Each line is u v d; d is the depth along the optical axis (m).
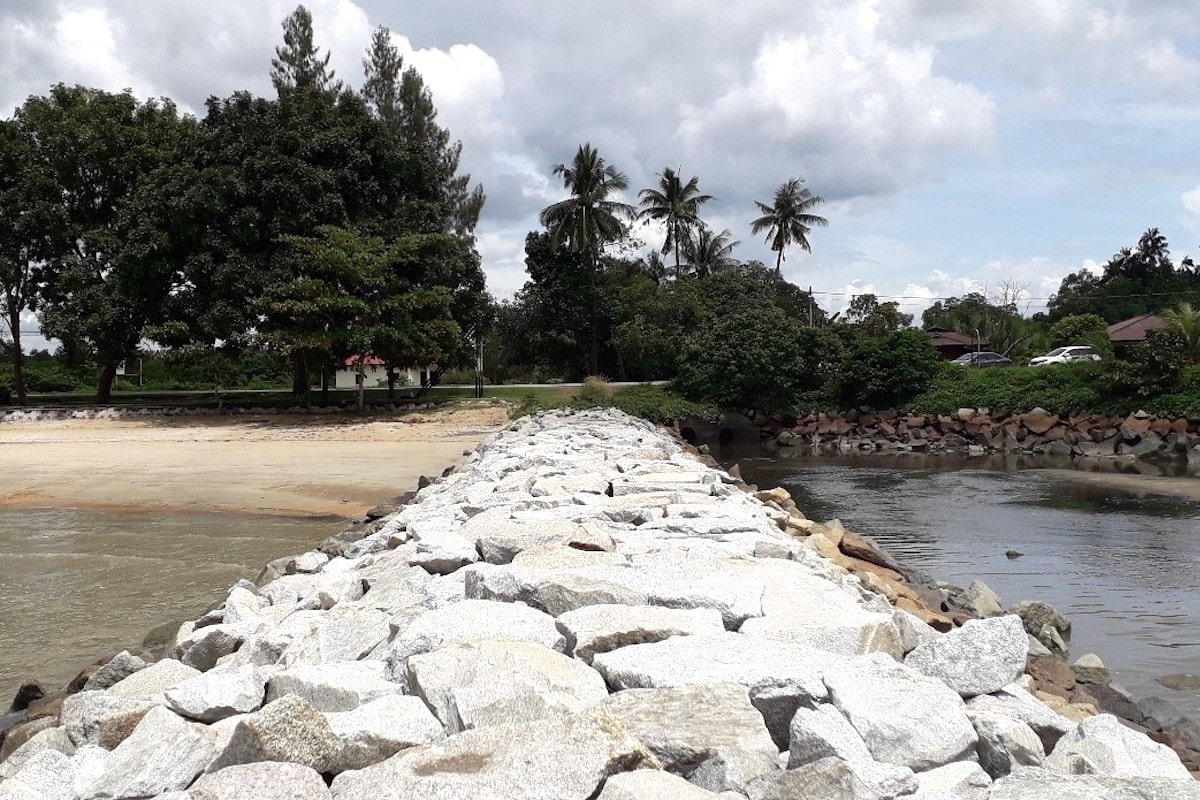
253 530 14.52
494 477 12.43
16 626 8.84
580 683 3.85
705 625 4.56
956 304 72.12
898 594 7.56
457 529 7.94
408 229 36.59
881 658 4.06
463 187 48.38
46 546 13.18
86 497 17.72
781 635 4.56
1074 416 36.84
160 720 3.68
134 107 41.56
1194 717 7.11
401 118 46.56
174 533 14.26
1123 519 18.59
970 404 39.38
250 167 34.91
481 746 3.13
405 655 4.39
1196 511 19.75
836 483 25.89
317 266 33.00
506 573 5.36
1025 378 39.16
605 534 6.89
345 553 9.05
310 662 4.71
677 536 7.40
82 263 37.88
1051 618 9.55
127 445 26.78
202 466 21.80
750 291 57.84
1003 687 4.20
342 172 36.09
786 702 3.62
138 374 56.53
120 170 39.12
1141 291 71.44
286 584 7.07
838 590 5.66
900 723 3.44
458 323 38.28
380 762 3.19
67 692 5.72
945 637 4.40
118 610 9.47
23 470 21.25
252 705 3.96
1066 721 3.97
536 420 26.66
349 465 21.91
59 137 38.59
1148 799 2.88
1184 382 34.91
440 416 32.81
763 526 7.90
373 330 33.03
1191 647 9.30
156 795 3.24
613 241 57.66
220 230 34.84
